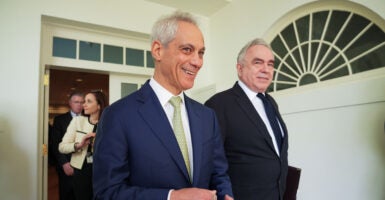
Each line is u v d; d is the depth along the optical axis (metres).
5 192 2.08
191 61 0.87
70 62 2.68
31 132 2.21
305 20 2.39
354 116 1.86
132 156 0.81
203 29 3.39
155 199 0.72
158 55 0.90
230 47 3.04
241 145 1.25
